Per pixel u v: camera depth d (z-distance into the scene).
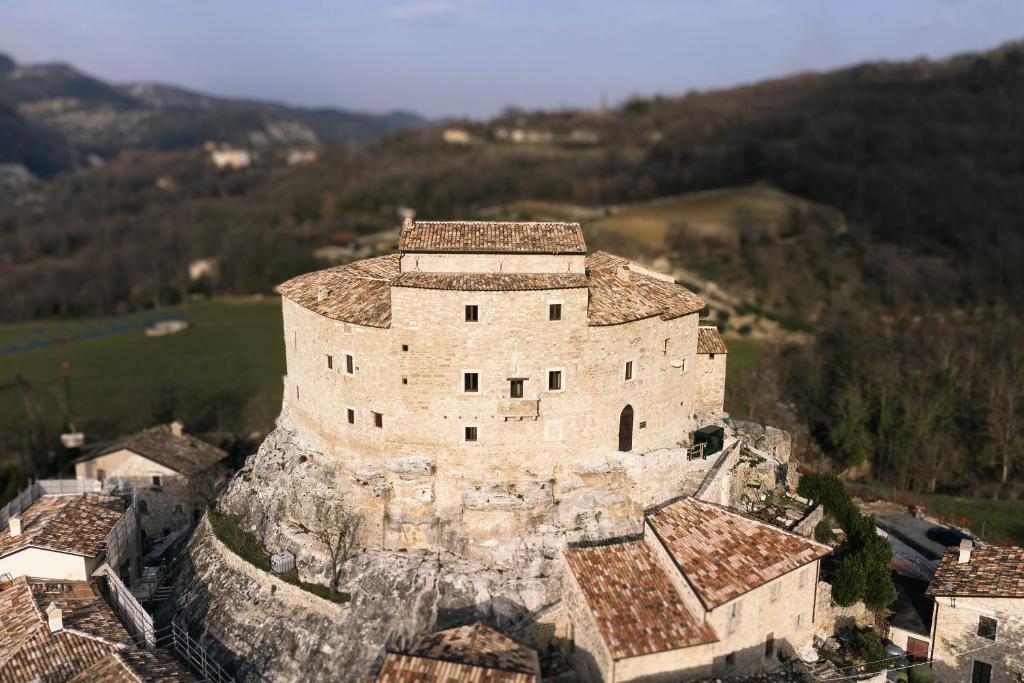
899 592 54.44
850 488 78.25
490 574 50.66
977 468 87.94
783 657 46.66
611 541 52.53
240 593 53.97
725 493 57.31
